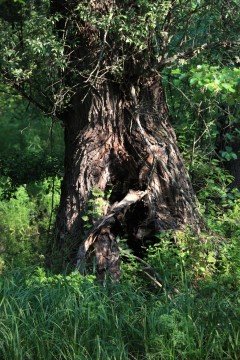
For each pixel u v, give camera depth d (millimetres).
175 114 12922
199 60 12188
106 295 8992
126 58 11195
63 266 10516
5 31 11422
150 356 8023
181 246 10555
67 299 8594
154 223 10922
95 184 10930
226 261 10633
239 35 12305
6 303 8562
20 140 21812
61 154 15086
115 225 10898
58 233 10953
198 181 12617
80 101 11430
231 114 13031
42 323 8297
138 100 11430
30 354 8070
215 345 8172
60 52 11336
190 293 9148
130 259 10555
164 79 12141
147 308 8992
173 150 11398
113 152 11148
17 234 13586
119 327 8273
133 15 11039
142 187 11086
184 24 12180
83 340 8148
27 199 16062
